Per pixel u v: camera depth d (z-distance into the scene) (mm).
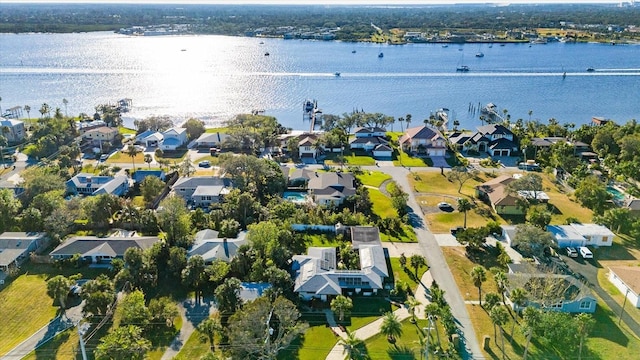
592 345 57438
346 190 99938
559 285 64500
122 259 74625
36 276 73062
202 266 68812
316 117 177250
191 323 62281
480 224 89625
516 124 153000
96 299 60938
